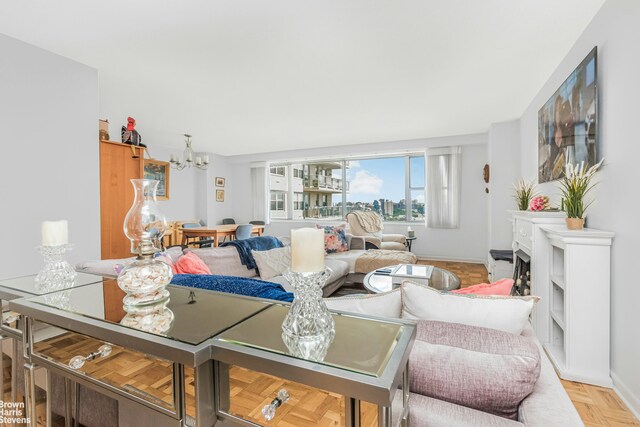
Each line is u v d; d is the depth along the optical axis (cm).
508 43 237
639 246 160
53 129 253
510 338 99
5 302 136
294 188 739
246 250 315
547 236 238
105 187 295
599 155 198
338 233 461
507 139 461
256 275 314
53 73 252
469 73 290
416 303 119
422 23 211
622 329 175
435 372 95
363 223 532
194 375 76
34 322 109
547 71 287
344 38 229
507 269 404
